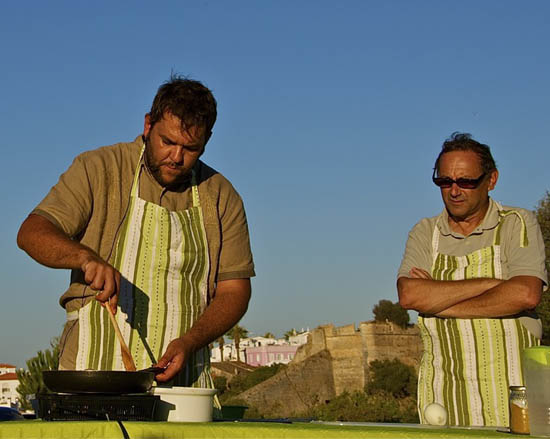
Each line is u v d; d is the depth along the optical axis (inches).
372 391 2208.4
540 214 899.4
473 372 127.8
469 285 130.0
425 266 138.6
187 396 89.8
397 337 2354.8
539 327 131.2
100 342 109.4
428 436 79.4
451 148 131.3
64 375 83.8
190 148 107.7
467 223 135.9
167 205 115.0
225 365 2910.9
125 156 114.0
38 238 101.1
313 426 82.7
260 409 2223.2
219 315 112.8
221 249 119.0
